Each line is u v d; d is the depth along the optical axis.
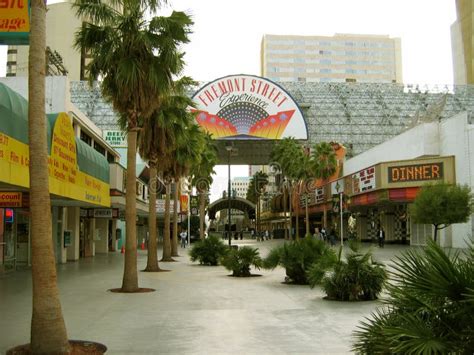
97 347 7.74
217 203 100.56
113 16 15.10
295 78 168.25
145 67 15.38
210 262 26.95
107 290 15.34
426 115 47.81
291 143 70.50
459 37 136.88
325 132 78.94
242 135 74.19
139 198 37.44
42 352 7.02
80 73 80.69
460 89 83.12
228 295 14.11
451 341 4.20
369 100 81.50
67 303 12.58
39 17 7.51
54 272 7.28
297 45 169.25
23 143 12.73
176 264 27.70
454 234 36.06
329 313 10.95
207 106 74.31
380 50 173.12
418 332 4.32
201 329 9.23
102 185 23.28
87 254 35.78
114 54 15.31
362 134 79.75
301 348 7.70
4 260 20.55
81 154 19.45
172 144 23.23
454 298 4.34
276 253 17.55
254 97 74.56
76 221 30.59
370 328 5.04
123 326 9.53
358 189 48.25
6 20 12.02
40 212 7.23
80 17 15.34
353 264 12.90
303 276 17.03
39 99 7.41
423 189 31.48
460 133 37.03
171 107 22.91
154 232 23.14
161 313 11.04
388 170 41.50
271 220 108.19
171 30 15.54
